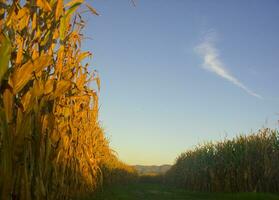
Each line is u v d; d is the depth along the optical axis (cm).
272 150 1945
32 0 518
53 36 555
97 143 1267
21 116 454
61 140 650
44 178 533
